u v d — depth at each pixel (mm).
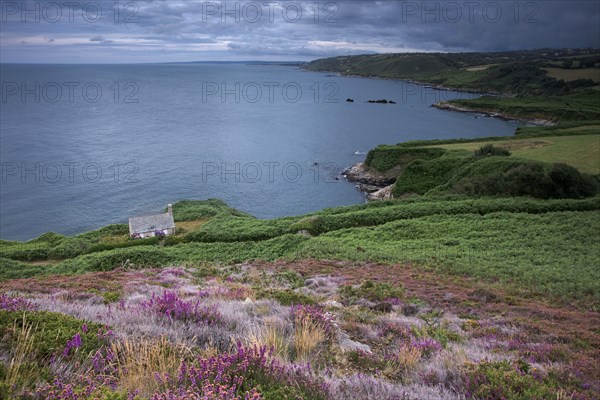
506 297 20422
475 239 42594
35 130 180875
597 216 47625
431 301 19281
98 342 6352
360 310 14906
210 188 105875
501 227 46469
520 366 8188
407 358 8172
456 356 8633
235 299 13641
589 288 23562
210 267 33969
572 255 34344
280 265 33625
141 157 136750
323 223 56562
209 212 74750
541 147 103938
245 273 28828
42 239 60938
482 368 7430
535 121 198750
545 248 37156
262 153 142250
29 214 87125
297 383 5301
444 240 43094
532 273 27828
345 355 8086
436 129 179500
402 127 185375
